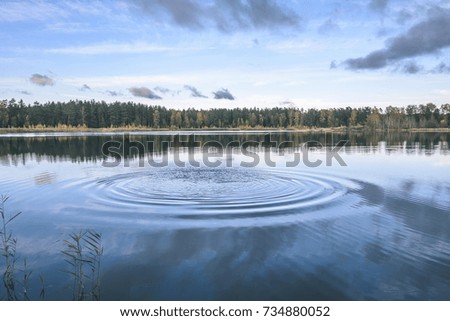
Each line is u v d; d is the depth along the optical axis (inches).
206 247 234.8
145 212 322.3
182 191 417.7
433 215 309.7
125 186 450.9
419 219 297.7
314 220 295.3
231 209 331.3
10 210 333.4
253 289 179.6
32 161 730.2
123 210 330.0
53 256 224.4
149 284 185.8
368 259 214.5
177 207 340.2
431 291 176.6
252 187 442.0
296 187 441.7
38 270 204.7
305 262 210.4
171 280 189.5
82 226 283.1
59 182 478.3
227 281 187.6
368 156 826.2
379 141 1507.1
